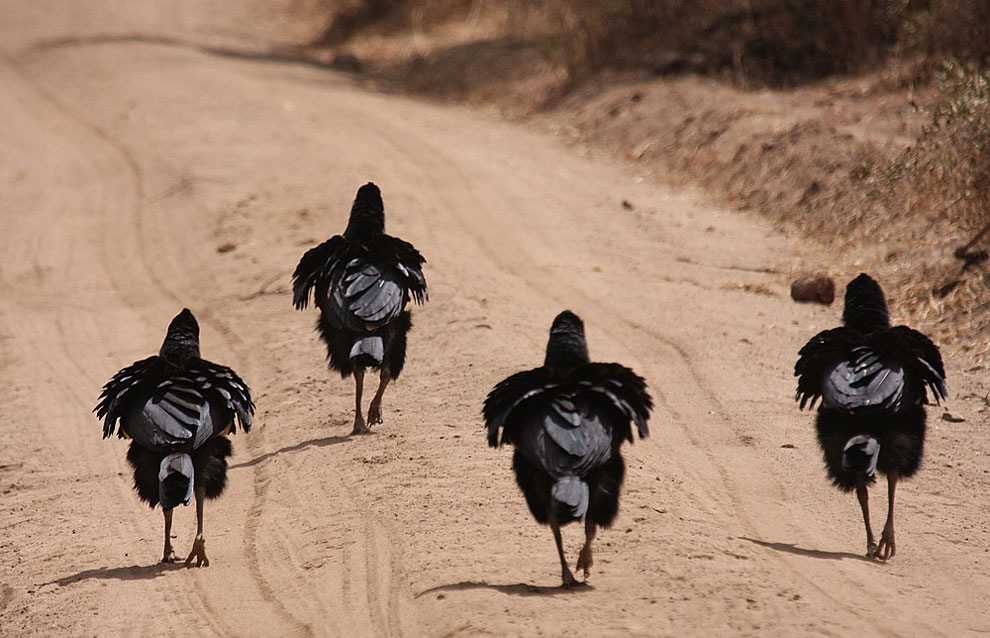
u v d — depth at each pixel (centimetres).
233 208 3894
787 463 1844
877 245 3173
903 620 1212
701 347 2495
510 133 5172
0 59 7194
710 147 4341
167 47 7319
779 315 2748
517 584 1319
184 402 1445
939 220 3111
